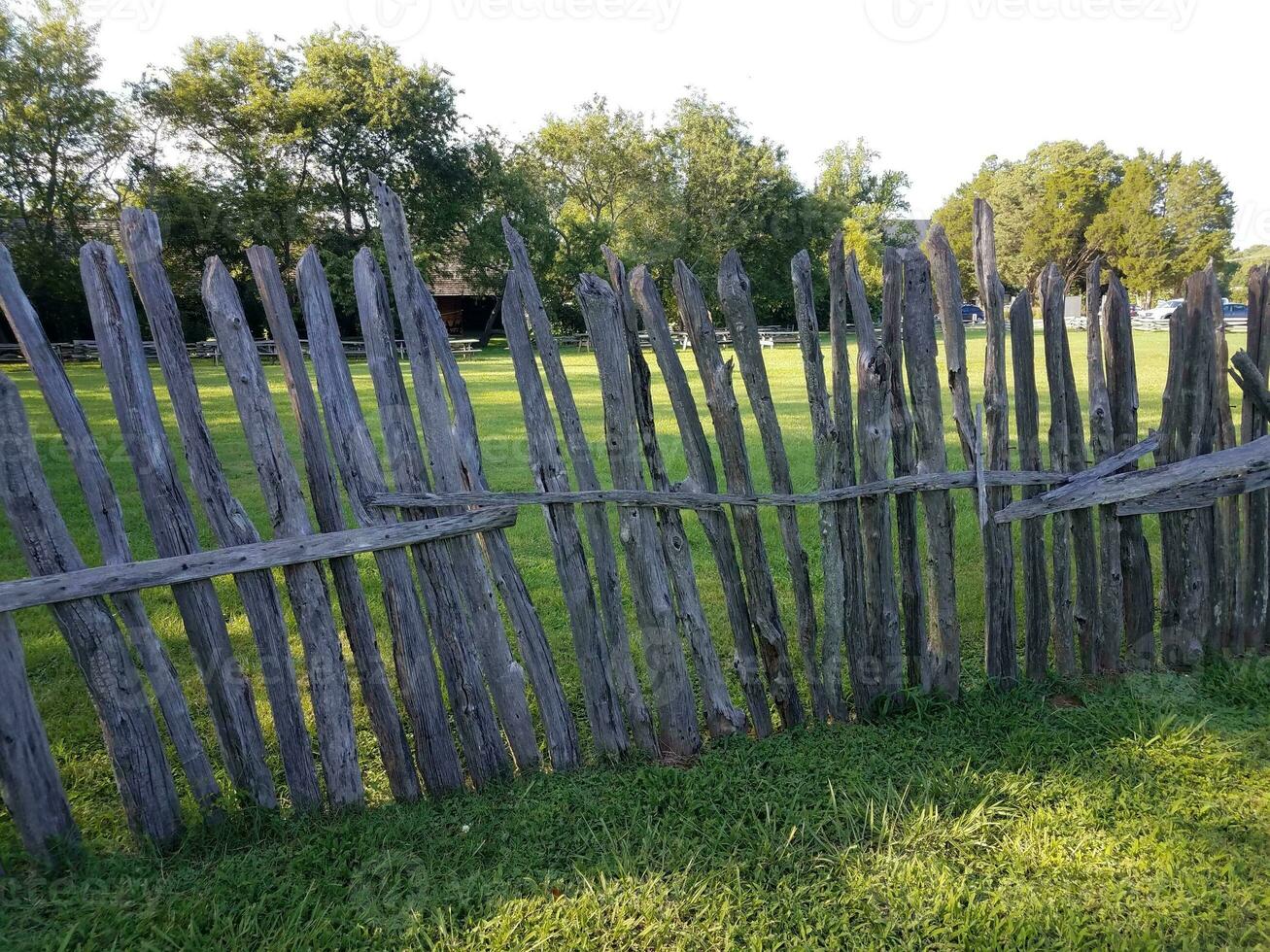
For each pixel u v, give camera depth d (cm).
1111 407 361
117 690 254
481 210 4303
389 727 288
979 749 311
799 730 329
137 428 243
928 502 336
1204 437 373
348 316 3578
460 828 274
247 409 255
